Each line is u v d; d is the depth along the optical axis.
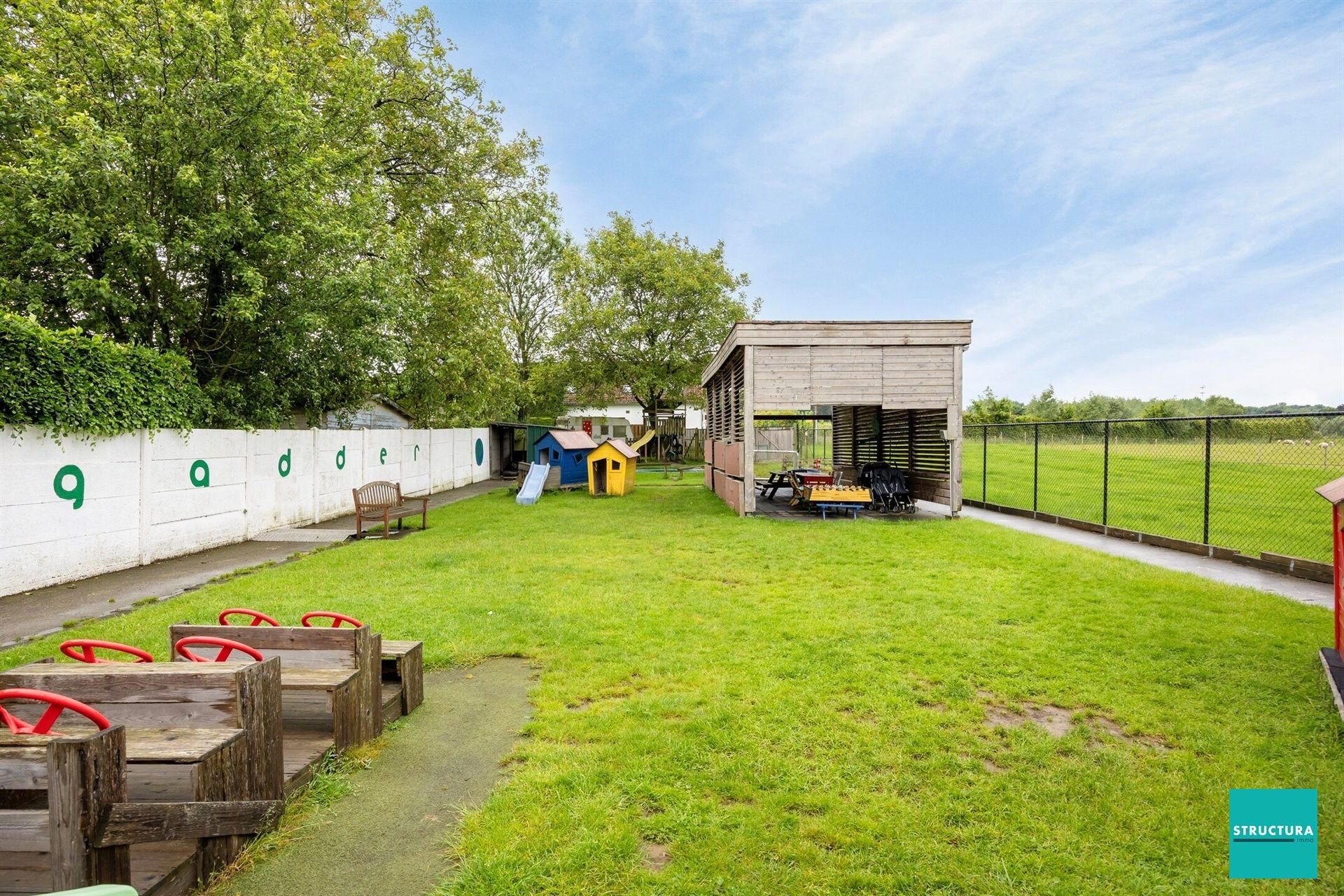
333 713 3.41
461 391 20.83
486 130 20.66
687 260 34.50
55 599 7.16
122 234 9.88
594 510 15.02
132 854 2.44
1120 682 4.47
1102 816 2.92
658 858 2.63
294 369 13.59
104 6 10.04
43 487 7.73
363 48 17.59
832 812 2.93
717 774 3.25
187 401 9.91
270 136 11.26
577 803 2.99
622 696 4.32
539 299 38.84
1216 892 2.44
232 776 2.62
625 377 33.59
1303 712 3.98
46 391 7.61
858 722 3.85
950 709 4.05
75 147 9.36
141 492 9.16
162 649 5.33
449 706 4.23
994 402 40.75
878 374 13.38
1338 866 2.58
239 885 2.48
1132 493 16.48
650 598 6.78
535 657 5.12
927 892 2.43
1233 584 7.42
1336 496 4.41
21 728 2.29
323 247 12.30
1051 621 5.88
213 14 10.43
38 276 10.43
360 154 14.95
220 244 11.06
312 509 13.78
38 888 2.17
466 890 2.41
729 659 4.92
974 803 3.02
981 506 15.89
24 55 10.10
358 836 2.81
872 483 15.04
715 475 19.67
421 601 6.68
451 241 20.75
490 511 15.07
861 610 6.26
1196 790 3.13
